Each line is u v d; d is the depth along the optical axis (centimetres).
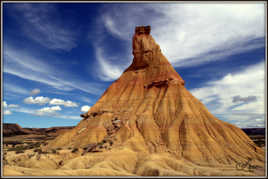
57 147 6981
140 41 9306
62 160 5788
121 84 9025
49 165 5472
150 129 6825
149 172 4859
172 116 7081
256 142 9650
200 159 5716
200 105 7600
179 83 8069
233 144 6275
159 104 7619
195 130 6531
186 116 6819
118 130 7056
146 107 7650
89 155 5719
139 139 6569
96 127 7219
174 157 5853
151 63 8925
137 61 9156
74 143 6994
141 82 8694
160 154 5947
